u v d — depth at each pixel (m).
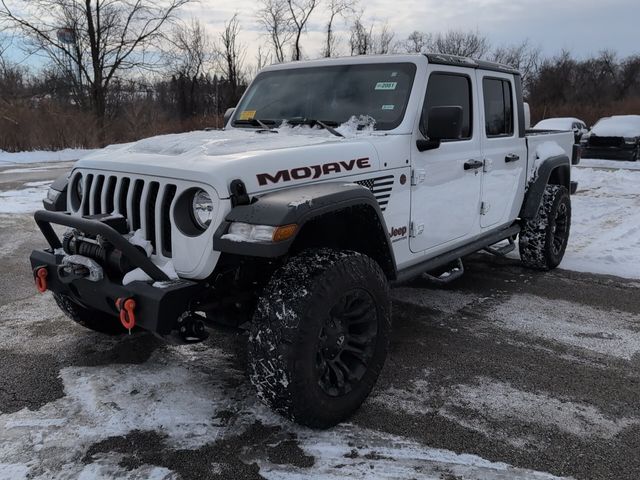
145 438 2.67
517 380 3.32
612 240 7.02
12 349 3.64
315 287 2.52
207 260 2.55
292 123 3.85
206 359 3.53
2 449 2.57
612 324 4.24
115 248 2.65
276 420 2.83
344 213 2.96
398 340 3.89
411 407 3.00
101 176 3.01
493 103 4.63
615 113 36.94
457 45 40.25
